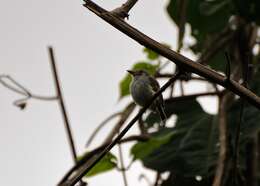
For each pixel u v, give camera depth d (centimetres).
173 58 333
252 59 723
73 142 559
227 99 642
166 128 675
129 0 339
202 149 629
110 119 610
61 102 559
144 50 626
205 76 332
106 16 333
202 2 797
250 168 621
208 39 796
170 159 628
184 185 635
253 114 630
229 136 562
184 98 646
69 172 554
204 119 670
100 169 536
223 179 543
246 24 745
